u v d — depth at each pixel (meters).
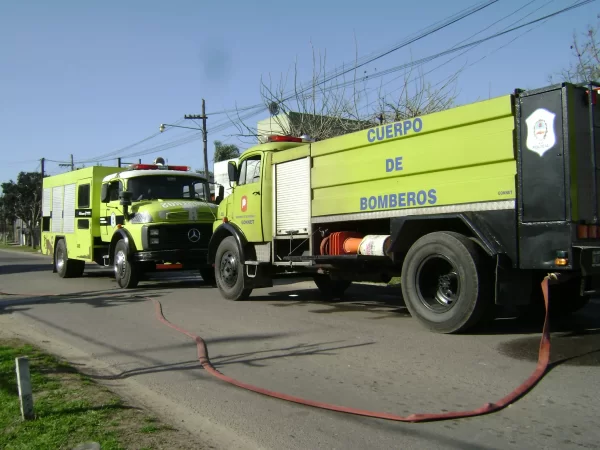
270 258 10.61
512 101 6.75
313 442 4.14
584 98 6.62
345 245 9.02
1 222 64.19
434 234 7.48
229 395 5.29
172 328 8.52
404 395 5.11
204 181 15.52
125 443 4.03
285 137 10.89
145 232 13.51
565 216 6.36
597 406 4.68
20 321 9.62
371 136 8.37
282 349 6.98
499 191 6.86
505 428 4.27
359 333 7.74
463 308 7.13
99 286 14.85
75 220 16.92
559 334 7.33
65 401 4.94
